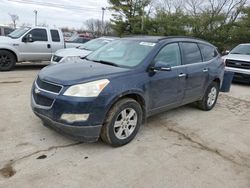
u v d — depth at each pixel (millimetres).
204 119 5406
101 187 2811
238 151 3986
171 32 27172
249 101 7480
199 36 26969
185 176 3162
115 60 4410
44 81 3564
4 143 3574
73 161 3275
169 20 28031
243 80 9891
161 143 4023
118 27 31578
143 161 3430
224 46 26172
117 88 3523
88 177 2965
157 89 4227
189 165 3432
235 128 5012
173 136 4348
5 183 2736
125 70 3830
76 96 3254
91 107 3285
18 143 3607
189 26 27625
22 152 3377
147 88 4004
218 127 4992
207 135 4535
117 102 3607
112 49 4805
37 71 10102
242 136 4621
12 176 2865
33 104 3668
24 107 5168
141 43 4574
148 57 4152
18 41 9656
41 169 3041
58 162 3221
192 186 2971
